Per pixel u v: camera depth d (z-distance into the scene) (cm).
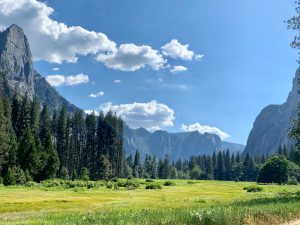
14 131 17450
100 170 18362
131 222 2072
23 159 14238
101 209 4572
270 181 17312
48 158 14800
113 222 2147
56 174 16938
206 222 2153
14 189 9506
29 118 18475
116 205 5347
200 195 7862
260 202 3919
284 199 4331
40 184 11619
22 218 3584
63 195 7456
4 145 13788
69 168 19188
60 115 19212
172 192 8962
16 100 18750
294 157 7956
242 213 2461
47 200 6112
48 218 3197
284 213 2792
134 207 4741
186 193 8612
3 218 3641
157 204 5172
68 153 19212
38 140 16512
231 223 2219
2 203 5475
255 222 2373
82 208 5000
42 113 19450
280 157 17575
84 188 10338
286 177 17175
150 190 9881
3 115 15188
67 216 3175
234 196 7350
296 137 5528
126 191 9250
